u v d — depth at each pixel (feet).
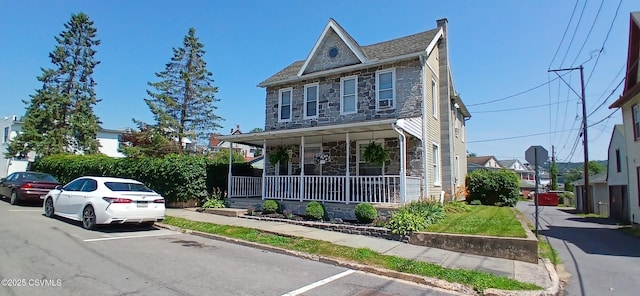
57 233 29.63
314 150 53.52
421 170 44.60
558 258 29.04
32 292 15.33
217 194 51.88
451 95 61.98
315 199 42.68
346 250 25.66
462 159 77.97
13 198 51.26
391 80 48.11
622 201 65.46
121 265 20.53
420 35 55.06
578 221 63.72
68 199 35.88
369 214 35.42
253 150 144.87
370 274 21.45
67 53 108.06
